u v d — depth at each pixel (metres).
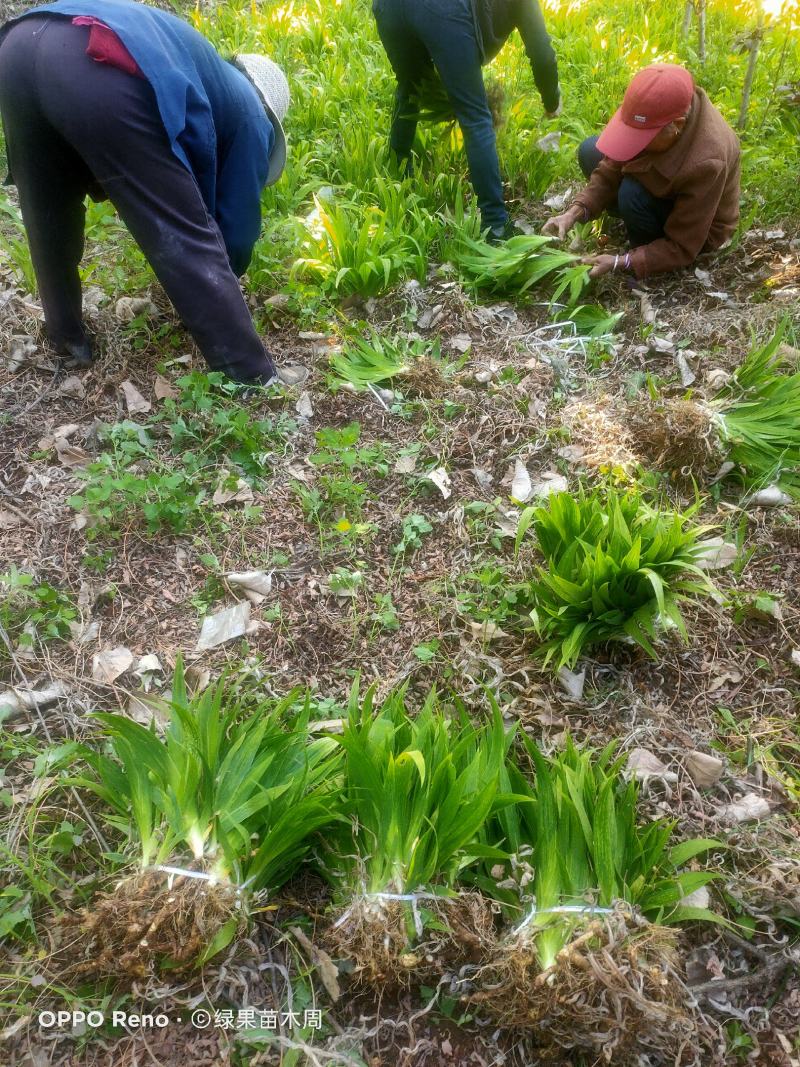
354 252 3.55
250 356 3.02
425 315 3.58
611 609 2.32
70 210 2.81
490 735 1.93
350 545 2.64
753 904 1.87
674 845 1.97
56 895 1.84
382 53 5.42
